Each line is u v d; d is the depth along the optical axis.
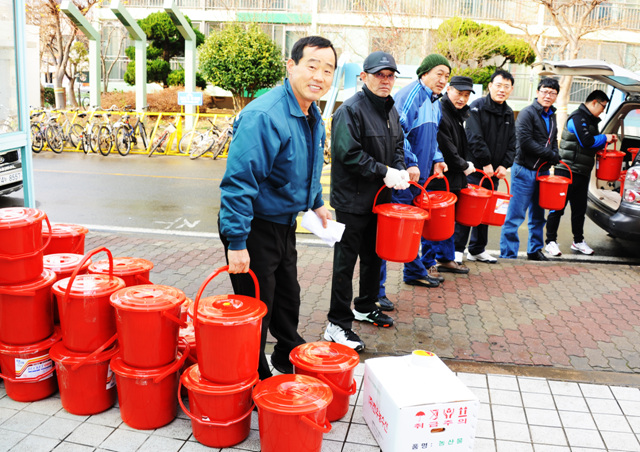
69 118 16.92
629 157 7.58
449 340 4.29
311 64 2.83
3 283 2.95
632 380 3.74
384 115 3.91
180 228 7.63
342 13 22.84
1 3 4.32
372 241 4.18
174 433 2.92
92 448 2.76
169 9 16.62
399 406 2.61
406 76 14.35
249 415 2.89
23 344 3.05
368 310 4.49
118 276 3.29
